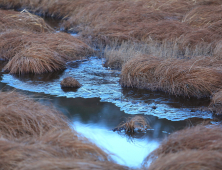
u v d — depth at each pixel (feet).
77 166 22.34
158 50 65.46
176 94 47.42
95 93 48.26
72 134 28.63
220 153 23.88
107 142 34.01
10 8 124.98
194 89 47.03
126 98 46.44
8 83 52.11
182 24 78.89
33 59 58.03
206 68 48.32
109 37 78.23
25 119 31.22
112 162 26.04
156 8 93.66
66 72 58.59
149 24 80.18
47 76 56.13
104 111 42.01
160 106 43.75
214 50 63.98
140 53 59.36
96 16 94.07
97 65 63.26
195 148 27.12
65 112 41.27
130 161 30.07
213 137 27.99
